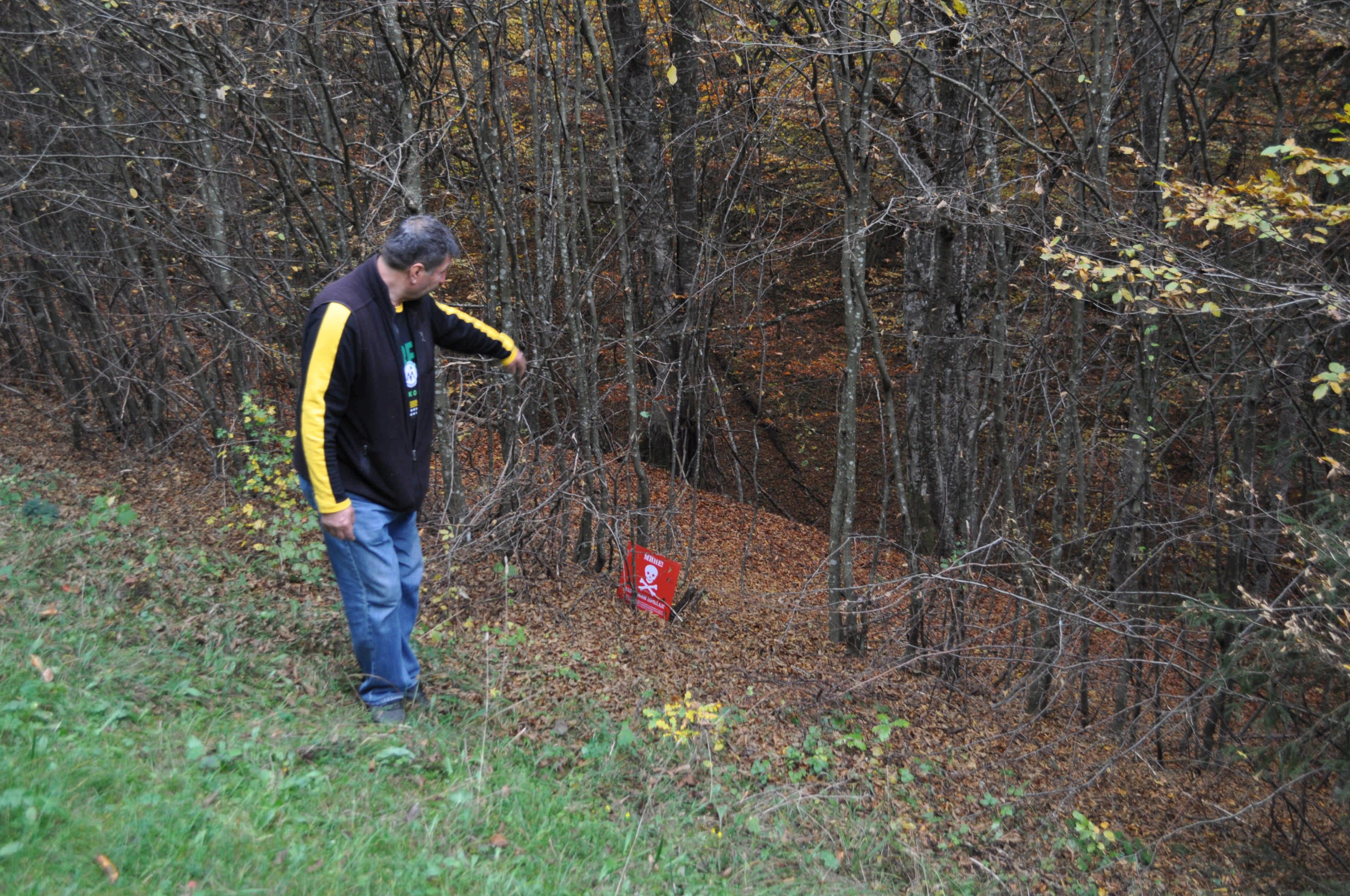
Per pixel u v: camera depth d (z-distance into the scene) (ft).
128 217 21.16
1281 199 11.82
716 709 12.47
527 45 17.99
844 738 13.41
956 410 21.49
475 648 13.98
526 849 8.66
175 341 23.72
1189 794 15.15
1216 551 18.19
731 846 10.09
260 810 7.83
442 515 17.19
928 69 14.98
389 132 19.02
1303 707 12.21
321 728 10.08
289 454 18.30
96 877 6.27
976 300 22.65
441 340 11.50
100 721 8.75
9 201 22.54
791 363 39.99
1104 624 14.94
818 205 27.12
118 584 12.98
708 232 21.54
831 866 10.20
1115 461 20.95
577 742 11.69
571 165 18.63
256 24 16.75
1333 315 11.60
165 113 20.18
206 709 9.92
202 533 17.21
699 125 23.04
